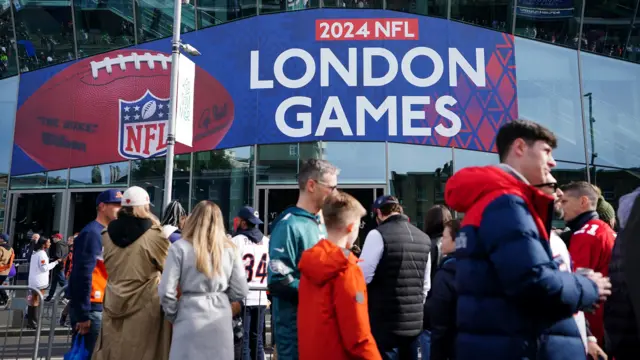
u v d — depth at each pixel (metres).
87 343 4.82
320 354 2.70
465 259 2.34
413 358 4.07
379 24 14.24
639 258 1.94
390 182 13.81
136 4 15.86
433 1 14.39
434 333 3.54
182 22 15.26
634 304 1.96
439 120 14.01
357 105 14.01
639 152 14.66
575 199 4.10
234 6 14.85
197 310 3.85
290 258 3.37
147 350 4.07
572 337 2.28
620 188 14.49
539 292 2.08
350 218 2.98
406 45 14.19
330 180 3.62
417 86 14.08
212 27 14.98
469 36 14.41
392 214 4.23
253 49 14.54
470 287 2.30
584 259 3.74
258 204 14.05
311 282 2.82
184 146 14.86
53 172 16.08
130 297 4.11
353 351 2.64
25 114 16.53
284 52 14.37
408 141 13.91
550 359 2.19
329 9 14.37
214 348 3.84
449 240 3.70
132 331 4.07
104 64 16.00
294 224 3.46
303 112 14.10
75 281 4.70
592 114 14.73
